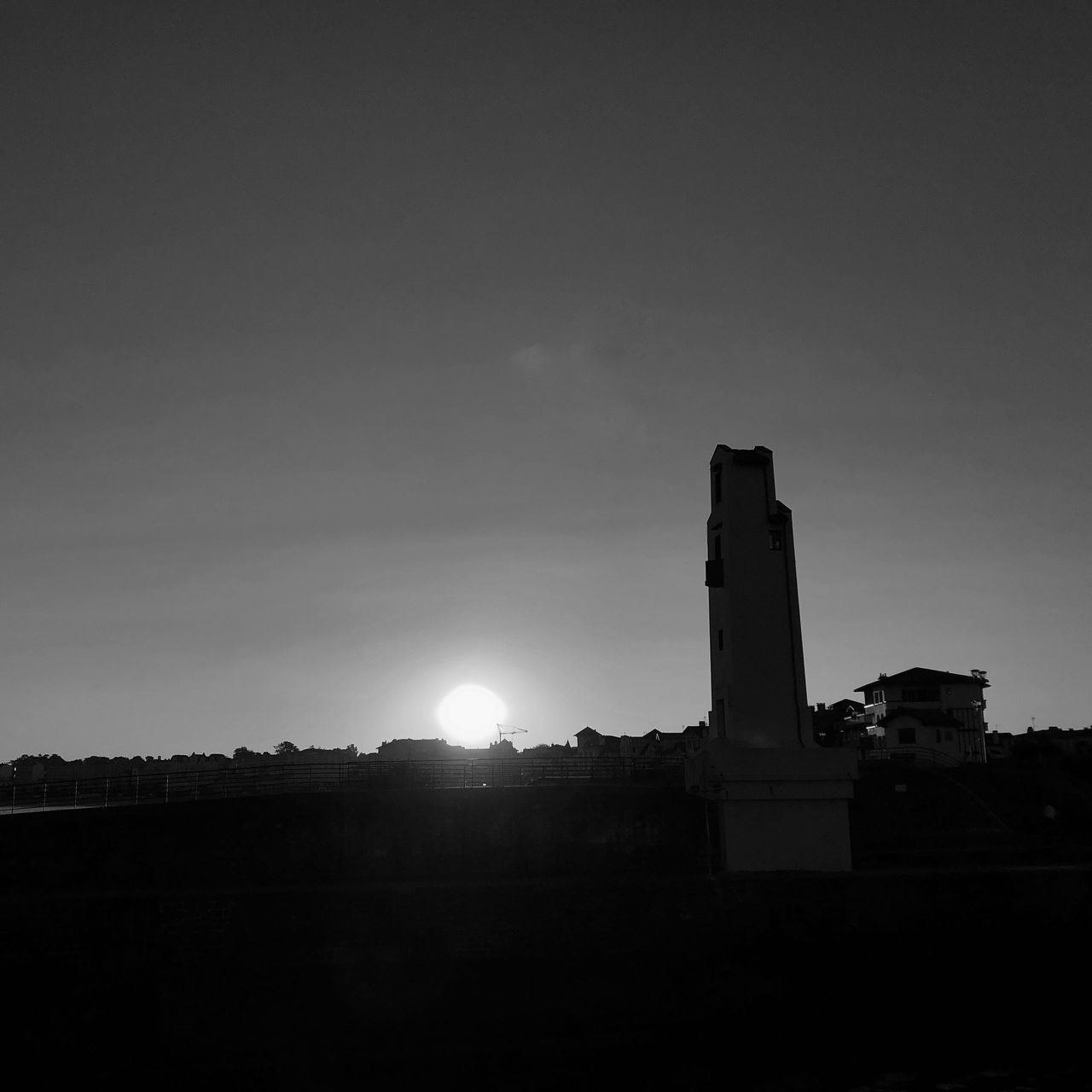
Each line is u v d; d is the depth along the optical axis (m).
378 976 45.06
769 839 54.16
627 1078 39.34
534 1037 42.81
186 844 52.25
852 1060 40.97
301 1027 42.94
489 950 46.47
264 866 52.28
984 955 50.12
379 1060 40.75
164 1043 41.91
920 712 99.19
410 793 54.97
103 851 51.56
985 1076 39.53
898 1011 45.72
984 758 100.06
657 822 55.56
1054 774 74.88
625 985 46.47
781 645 57.19
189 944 44.88
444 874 53.38
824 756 54.72
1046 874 52.41
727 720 56.41
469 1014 44.28
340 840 53.25
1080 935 51.44
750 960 48.41
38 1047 41.06
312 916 45.78
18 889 50.03
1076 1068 40.22
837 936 49.75
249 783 65.25
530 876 53.16
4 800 68.12
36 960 43.34
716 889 49.50
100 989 43.06
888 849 60.91
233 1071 40.00
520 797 55.41
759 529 58.47
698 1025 44.09
